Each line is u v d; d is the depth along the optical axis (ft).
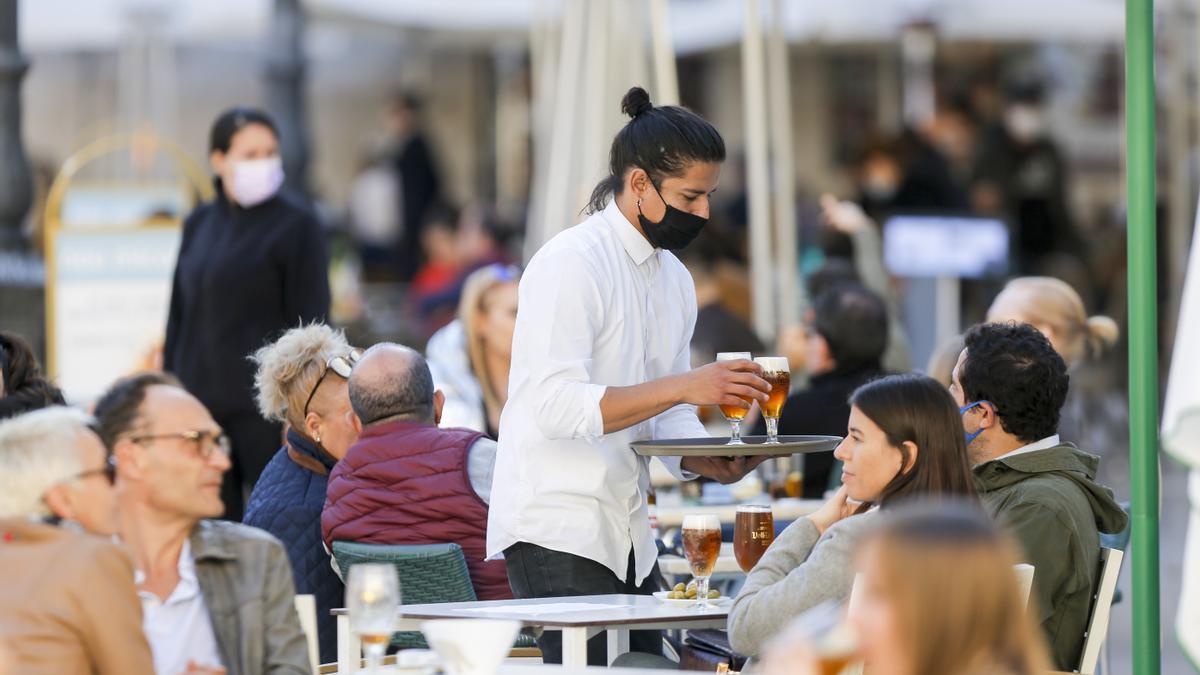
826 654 23.88
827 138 175.94
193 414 36.73
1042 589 42.09
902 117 173.78
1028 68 168.66
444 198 154.71
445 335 80.18
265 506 51.88
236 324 67.82
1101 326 65.21
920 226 110.01
